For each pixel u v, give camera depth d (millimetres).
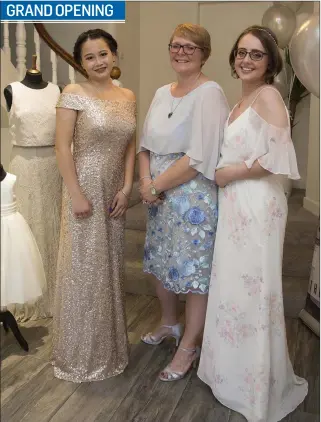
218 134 2086
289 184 4391
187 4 5039
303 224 3482
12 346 2611
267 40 1905
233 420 2037
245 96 2049
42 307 2912
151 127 2236
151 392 2223
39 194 2758
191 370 2404
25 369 2387
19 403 2121
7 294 2275
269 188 1952
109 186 2254
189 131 2129
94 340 2283
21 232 2330
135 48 5094
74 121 2166
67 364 2322
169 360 2504
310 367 2457
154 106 2287
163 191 2225
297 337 2762
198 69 2150
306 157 5008
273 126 1891
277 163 1881
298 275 3285
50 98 2715
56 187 2812
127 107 2240
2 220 2275
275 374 2037
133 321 2932
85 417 2039
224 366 2078
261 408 1959
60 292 2322
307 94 4570
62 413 2062
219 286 2066
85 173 2203
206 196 2154
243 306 1996
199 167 2068
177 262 2203
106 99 2199
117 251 2342
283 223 1990
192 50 2080
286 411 2088
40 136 2684
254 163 1897
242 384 2053
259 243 1936
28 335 2736
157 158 2246
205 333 2174
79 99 2135
